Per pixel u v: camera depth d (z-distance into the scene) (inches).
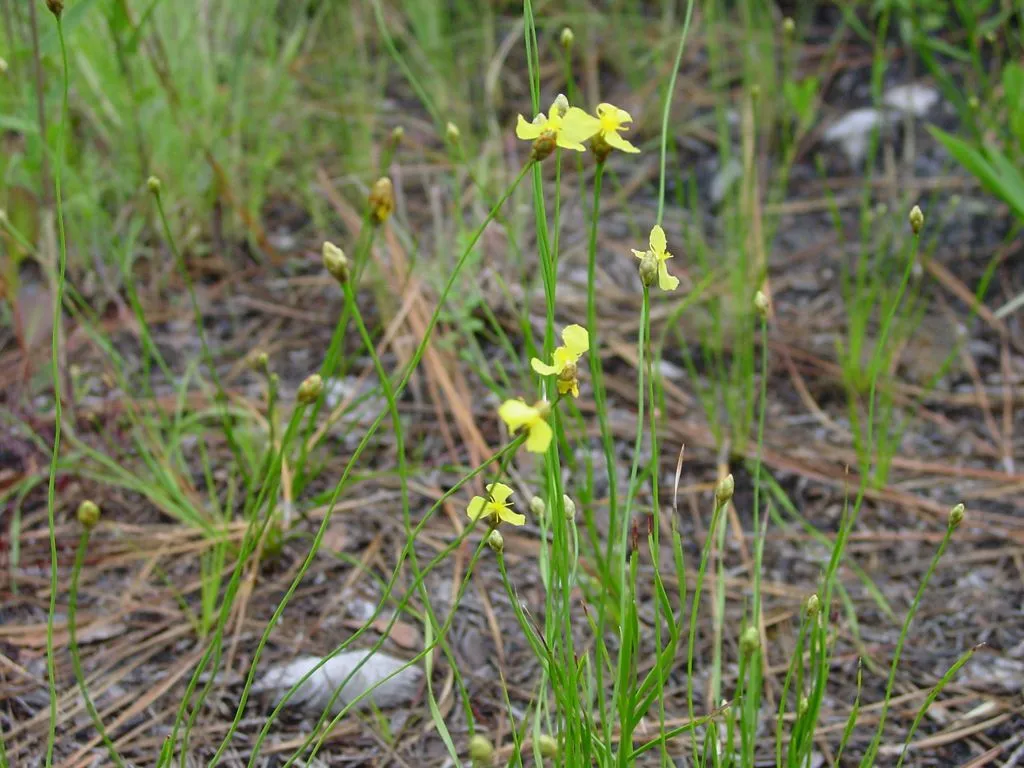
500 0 48.0
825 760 24.5
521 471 29.3
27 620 26.3
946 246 36.6
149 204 33.4
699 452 30.1
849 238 37.5
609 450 22.7
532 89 22.9
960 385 31.7
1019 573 27.5
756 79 42.4
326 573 27.4
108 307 33.0
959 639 26.4
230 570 27.2
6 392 30.3
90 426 29.7
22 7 31.0
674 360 32.4
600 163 21.7
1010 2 41.6
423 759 24.4
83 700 25.0
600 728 24.2
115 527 27.9
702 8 46.3
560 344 32.3
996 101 39.9
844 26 43.3
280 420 30.0
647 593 27.1
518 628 26.5
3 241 31.8
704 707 25.2
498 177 37.8
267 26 40.8
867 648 26.3
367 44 45.4
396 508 28.6
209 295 34.1
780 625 26.7
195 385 31.0
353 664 25.5
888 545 28.2
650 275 21.1
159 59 35.1
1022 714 25.1
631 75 43.4
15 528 27.1
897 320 33.9
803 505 29.0
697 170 40.6
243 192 36.9
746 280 33.1
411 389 31.3
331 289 34.6
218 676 25.5
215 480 29.0
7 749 24.3
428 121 42.2
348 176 38.0
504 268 34.7
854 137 41.4
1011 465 29.7
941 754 24.6
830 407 31.2
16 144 32.4
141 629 26.2
